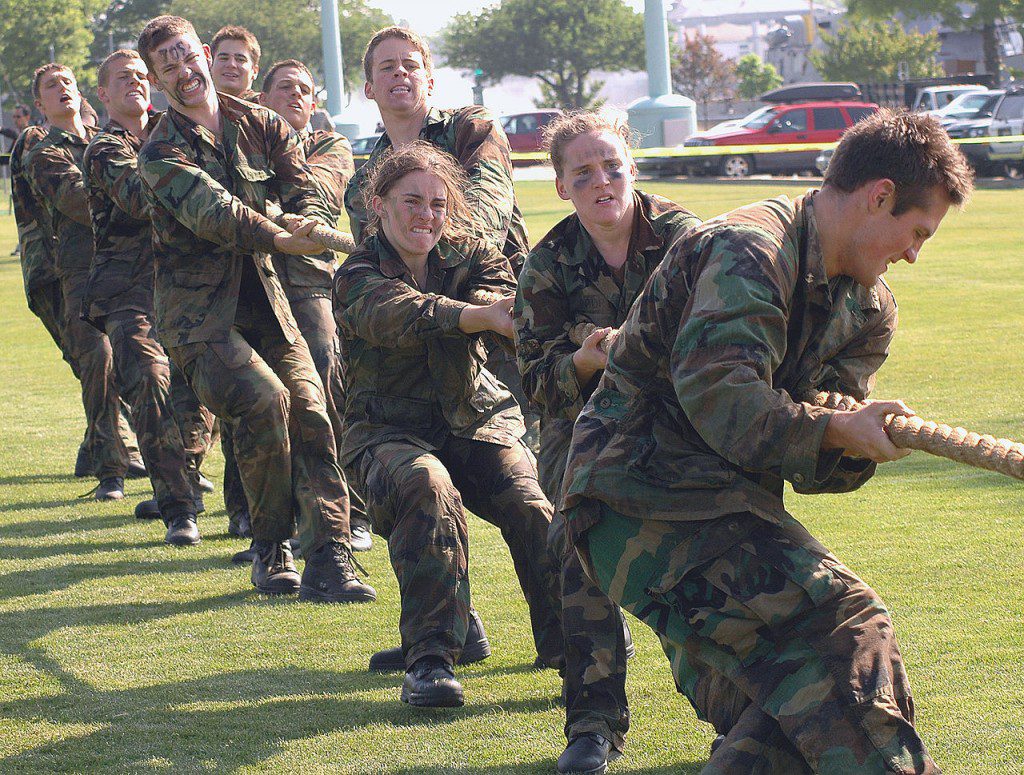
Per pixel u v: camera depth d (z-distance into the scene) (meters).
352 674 5.61
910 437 3.08
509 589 6.76
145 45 6.78
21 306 20.89
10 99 89.62
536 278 4.62
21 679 5.63
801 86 56.06
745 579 3.36
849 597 3.31
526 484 5.32
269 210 6.94
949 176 3.31
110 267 8.28
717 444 3.22
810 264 3.38
